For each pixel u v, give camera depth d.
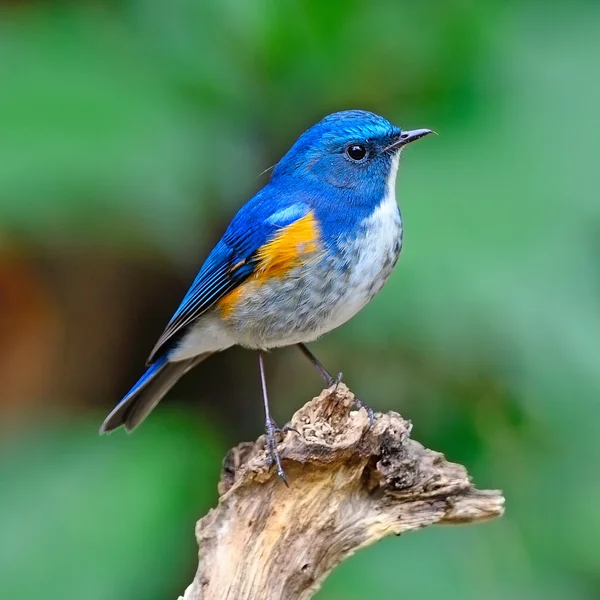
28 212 9.62
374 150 9.81
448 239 9.80
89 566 8.93
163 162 9.81
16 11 10.46
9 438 10.00
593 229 9.84
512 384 9.88
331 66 11.02
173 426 10.18
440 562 10.23
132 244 11.00
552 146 10.32
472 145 10.43
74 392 12.09
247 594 7.49
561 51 10.96
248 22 10.85
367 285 9.54
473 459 10.66
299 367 11.37
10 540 9.07
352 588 9.95
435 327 9.76
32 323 11.98
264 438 8.52
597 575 10.18
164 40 10.56
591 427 9.73
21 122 9.62
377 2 10.97
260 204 9.90
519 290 9.55
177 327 10.30
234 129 10.75
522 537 10.36
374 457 7.70
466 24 11.02
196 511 9.88
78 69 10.02
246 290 9.72
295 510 7.61
